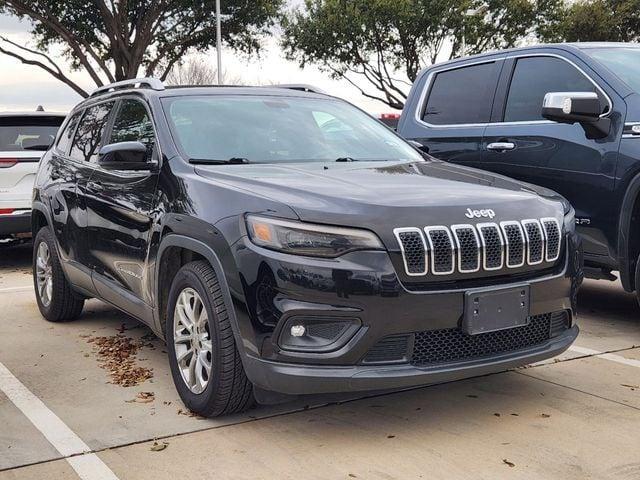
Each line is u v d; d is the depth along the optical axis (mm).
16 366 4680
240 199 3453
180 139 4211
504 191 3682
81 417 3762
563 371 4406
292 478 3035
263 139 4402
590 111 4945
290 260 3176
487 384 4180
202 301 3539
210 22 24984
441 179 3865
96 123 5379
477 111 6109
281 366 3191
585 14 26266
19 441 3459
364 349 3166
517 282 3424
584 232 5188
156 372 4520
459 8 25531
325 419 3676
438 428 3543
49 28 23906
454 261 3252
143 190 4227
